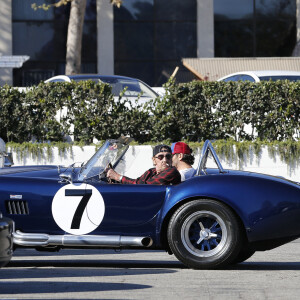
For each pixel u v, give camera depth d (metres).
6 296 7.95
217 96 19.80
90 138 19.94
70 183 9.90
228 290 8.37
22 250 12.14
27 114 20.09
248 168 19.30
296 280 9.04
